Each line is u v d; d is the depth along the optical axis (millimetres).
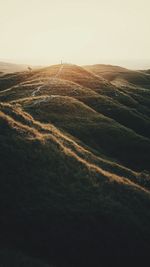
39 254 21016
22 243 21156
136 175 36812
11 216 22453
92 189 28188
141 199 30078
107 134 49719
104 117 56906
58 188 26438
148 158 45938
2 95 67750
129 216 26688
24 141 30250
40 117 49500
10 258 19516
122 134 50656
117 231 24812
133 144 48688
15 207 23141
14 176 25469
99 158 37344
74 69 100438
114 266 22484
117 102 73188
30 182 25703
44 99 59031
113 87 88125
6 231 21484
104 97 72875
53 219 23500
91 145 45344
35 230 22297
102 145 46781
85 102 67250
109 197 28078
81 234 23406
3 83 91438
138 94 92562
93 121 53469
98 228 24359
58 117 51562
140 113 70625
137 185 33344
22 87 73375
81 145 42312
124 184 31594
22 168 26609
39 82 79188
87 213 25078
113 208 26750
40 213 23469
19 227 22047
